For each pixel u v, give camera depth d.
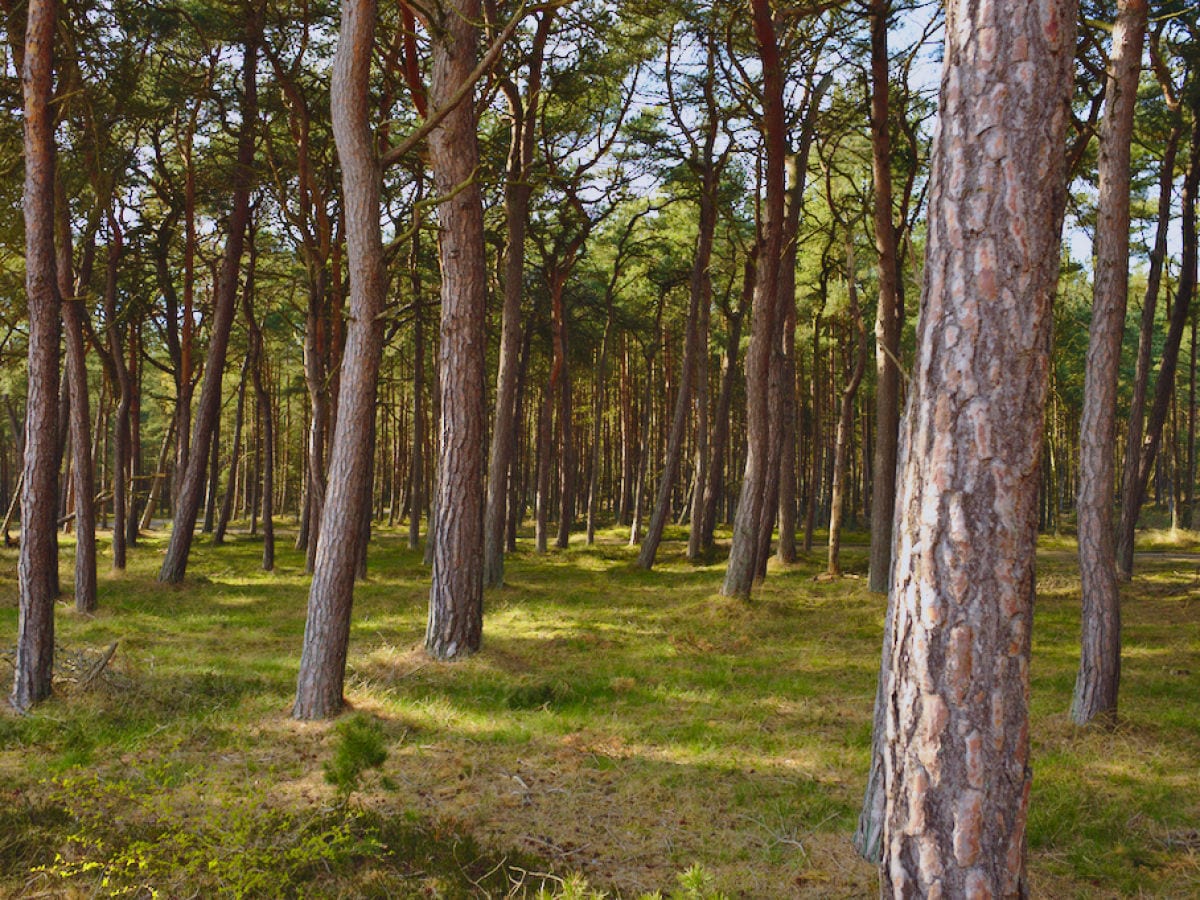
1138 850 5.75
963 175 3.80
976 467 3.71
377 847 5.52
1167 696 9.97
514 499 31.88
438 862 5.37
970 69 3.82
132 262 25.06
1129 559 20.92
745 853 5.62
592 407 49.53
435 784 6.88
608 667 11.56
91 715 8.39
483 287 12.12
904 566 3.88
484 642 12.82
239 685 9.83
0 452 54.66
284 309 31.75
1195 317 30.55
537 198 25.56
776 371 22.17
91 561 16.05
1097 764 7.52
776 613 16.20
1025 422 3.71
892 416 18.81
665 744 8.04
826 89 19.55
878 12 15.48
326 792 6.60
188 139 21.56
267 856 5.14
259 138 21.81
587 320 36.78
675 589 20.09
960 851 3.65
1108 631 8.59
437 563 11.80
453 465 11.82
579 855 5.58
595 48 20.17
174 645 12.77
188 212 22.69
